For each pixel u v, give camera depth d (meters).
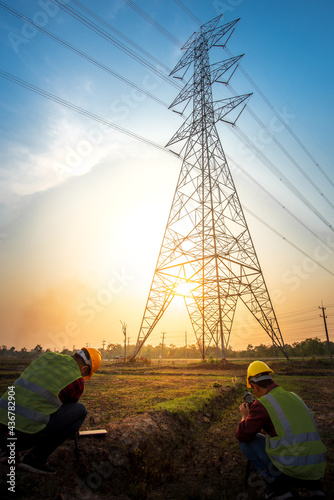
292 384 15.11
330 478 4.16
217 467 4.83
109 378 18.66
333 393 12.26
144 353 156.00
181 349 151.75
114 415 7.18
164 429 6.07
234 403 10.68
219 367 28.47
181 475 4.65
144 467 4.45
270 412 3.28
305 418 3.21
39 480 3.54
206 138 35.59
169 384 14.61
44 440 3.65
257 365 3.85
